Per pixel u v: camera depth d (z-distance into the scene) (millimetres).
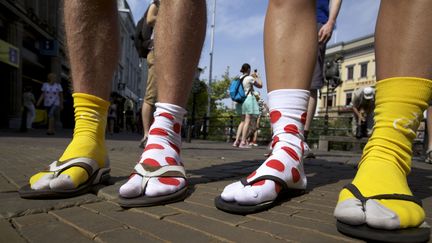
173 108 1572
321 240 1017
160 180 1420
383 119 1202
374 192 1069
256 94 7461
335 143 9836
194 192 1667
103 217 1237
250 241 1005
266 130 11320
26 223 1172
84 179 1554
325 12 3900
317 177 2344
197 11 1517
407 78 1143
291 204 1461
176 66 1542
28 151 3826
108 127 15766
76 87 1680
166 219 1217
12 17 13422
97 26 1626
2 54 12562
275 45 1548
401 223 979
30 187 1493
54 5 18094
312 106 3766
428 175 2684
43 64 17953
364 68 41562
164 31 1527
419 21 1118
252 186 1341
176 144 1592
